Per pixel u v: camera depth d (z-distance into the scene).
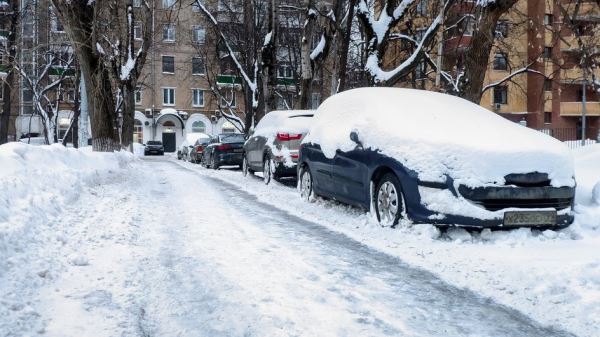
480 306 4.06
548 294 4.29
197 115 53.81
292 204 9.35
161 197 10.42
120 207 8.22
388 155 6.60
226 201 9.98
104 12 17.00
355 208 8.27
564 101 42.28
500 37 22.66
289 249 5.78
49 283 4.25
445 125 6.71
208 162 21.98
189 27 34.28
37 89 29.33
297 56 31.39
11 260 4.43
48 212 6.33
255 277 4.66
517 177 5.98
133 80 22.05
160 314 3.77
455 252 5.58
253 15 25.17
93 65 14.27
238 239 6.28
